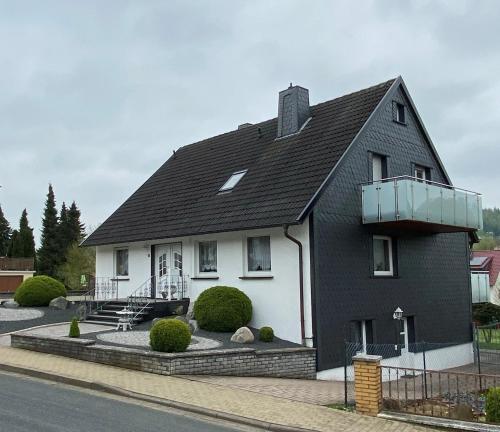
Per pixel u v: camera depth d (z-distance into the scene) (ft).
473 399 38.22
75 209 184.44
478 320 78.23
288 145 60.80
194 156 78.33
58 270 167.32
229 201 57.93
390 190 51.24
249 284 53.88
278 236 51.57
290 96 63.93
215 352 39.40
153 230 63.98
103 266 73.77
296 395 33.88
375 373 29.30
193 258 60.49
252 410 29.25
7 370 39.47
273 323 51.21
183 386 34.17
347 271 51.21
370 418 28.40
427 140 64.69
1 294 117.60
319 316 47.80
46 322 61.21
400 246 58.44
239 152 68.85
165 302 58.39
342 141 54.19
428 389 45.21
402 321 58.13
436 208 53.21
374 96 59.31
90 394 32.45
